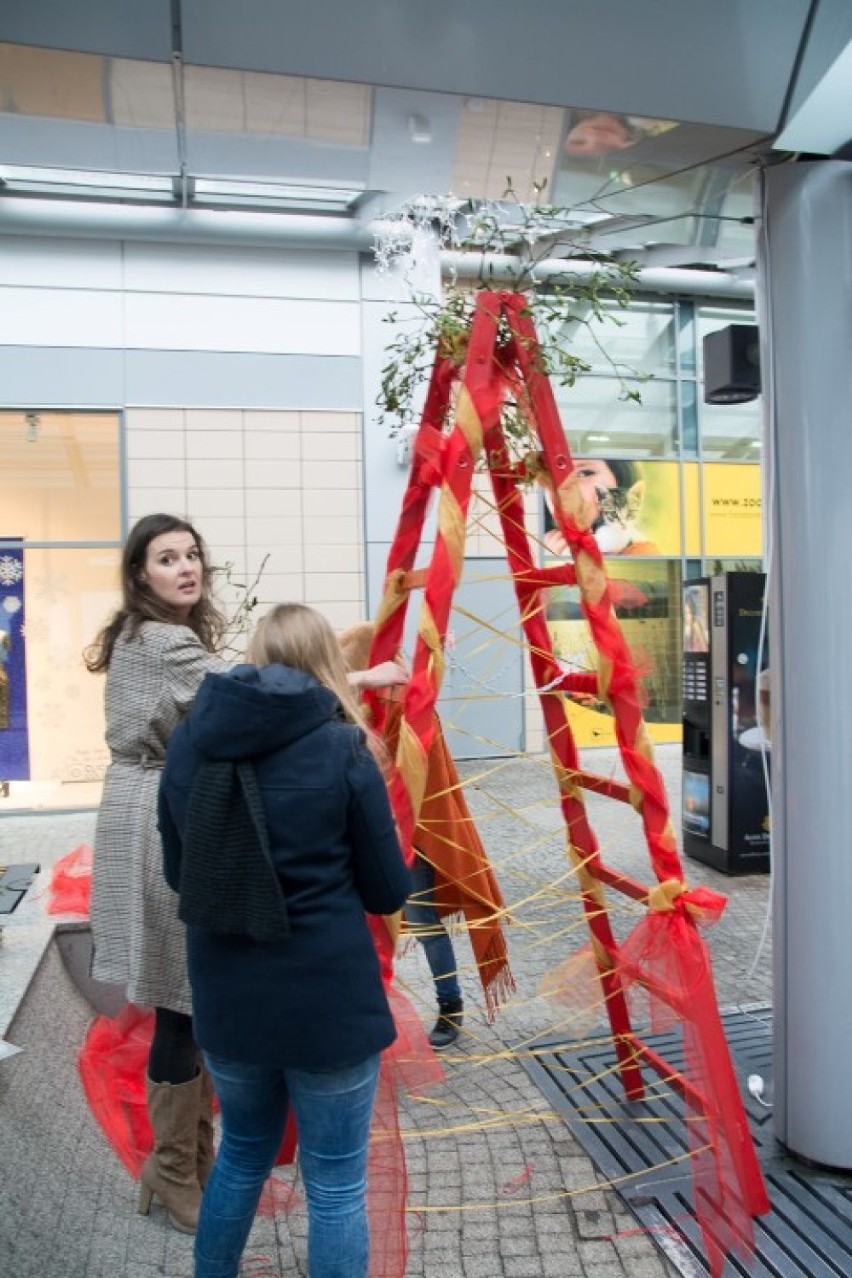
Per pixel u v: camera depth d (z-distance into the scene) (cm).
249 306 944
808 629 279
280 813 183
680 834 718
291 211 753
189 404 938
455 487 258
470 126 257
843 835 275
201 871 181
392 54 224
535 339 278
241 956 185
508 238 303
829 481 275
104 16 208
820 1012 278
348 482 973
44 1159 262
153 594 263
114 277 917
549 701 318
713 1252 237
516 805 806
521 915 526
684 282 1100
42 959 345
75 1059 328
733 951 471
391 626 302
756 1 226
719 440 1207
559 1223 260
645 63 235
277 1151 206
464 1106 318
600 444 1175
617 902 531
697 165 282
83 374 916
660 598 1193
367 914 234
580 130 258
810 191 275
